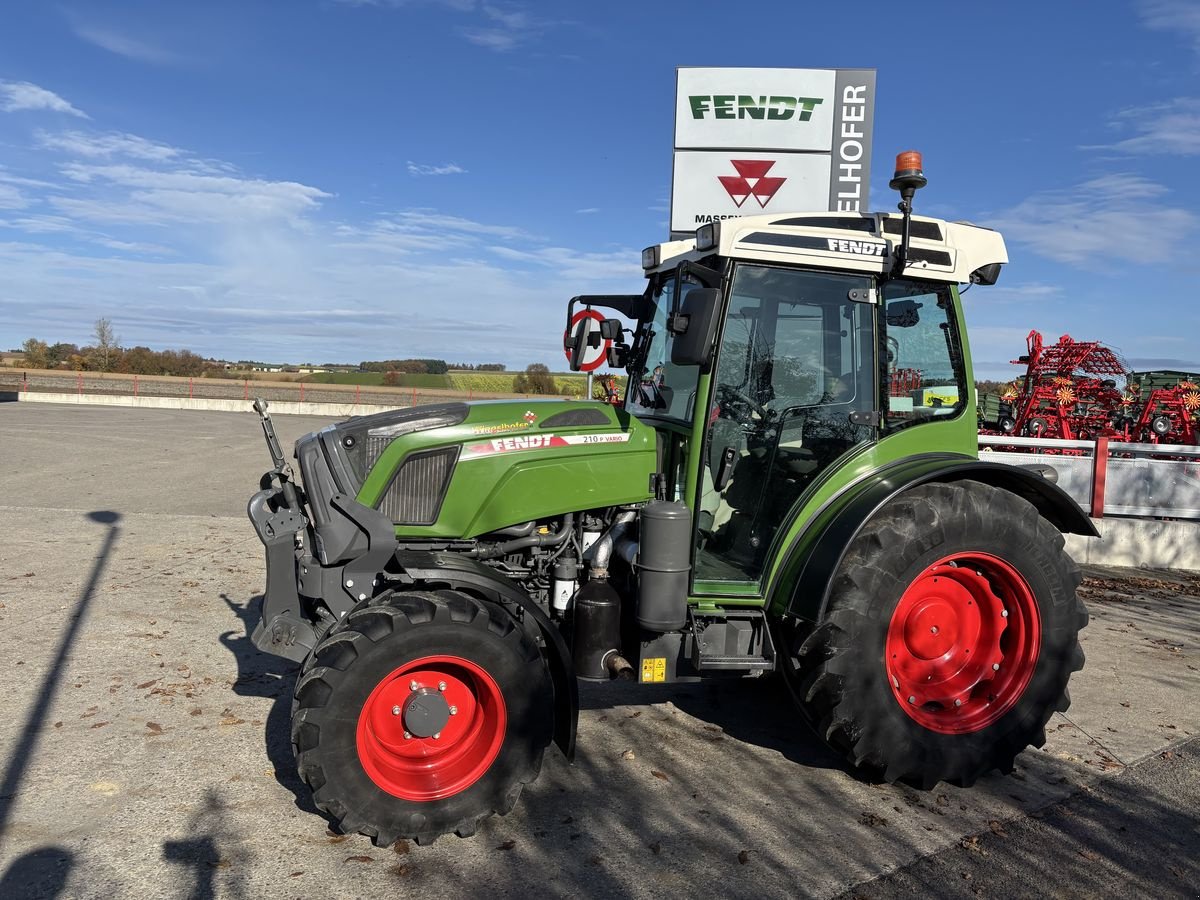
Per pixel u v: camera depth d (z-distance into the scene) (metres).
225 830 3.11
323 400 33.22
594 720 4.30
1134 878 2.96
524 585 3.75
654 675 3.50
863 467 3.77
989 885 2.89
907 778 3.64
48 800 3.29
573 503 3.59
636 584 3.49
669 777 3.67
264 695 4.42
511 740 3.12
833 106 8.77
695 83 8.83
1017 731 3.66
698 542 3.67
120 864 2.88
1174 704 4.64
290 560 3.41
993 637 3.77
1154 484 8.18
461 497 3.48
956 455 3.95
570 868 2.94
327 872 2.87
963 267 3.82
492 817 3.28
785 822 3.30
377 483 3.41
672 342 3.83
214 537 8.23
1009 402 12.55
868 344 3.79
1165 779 3.75
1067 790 3.64
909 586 3.50
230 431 20.06
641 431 3.72
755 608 3.67
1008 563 3.63
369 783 2.97
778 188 8.91
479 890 2.79
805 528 3.69
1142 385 12.88
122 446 16.00
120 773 3.53
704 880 2.88
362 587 3.40
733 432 3.74
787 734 4.18
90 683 4.51
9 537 7.95
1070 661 3.74
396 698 3.10
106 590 6.28
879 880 2.91
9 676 4.58
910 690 3.70
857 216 3.72
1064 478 8.17
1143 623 6.16
